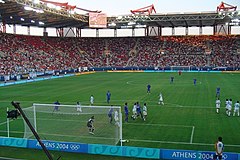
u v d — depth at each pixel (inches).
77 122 860.6
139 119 1018.1
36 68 2942.9
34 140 759.7
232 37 3681.1
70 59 3469.5
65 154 712.4
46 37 3666.3
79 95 1592.0
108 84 2111.2
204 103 1294.3
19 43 3189.0
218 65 3307.1
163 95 1539.1
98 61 3612.2
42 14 2672.2
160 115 1075.9
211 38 3722.9
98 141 757.3
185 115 1069.8
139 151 681.0
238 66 3221.0
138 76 2758.4
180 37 3818.9
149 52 3659.0
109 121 815.7
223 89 1728.6
